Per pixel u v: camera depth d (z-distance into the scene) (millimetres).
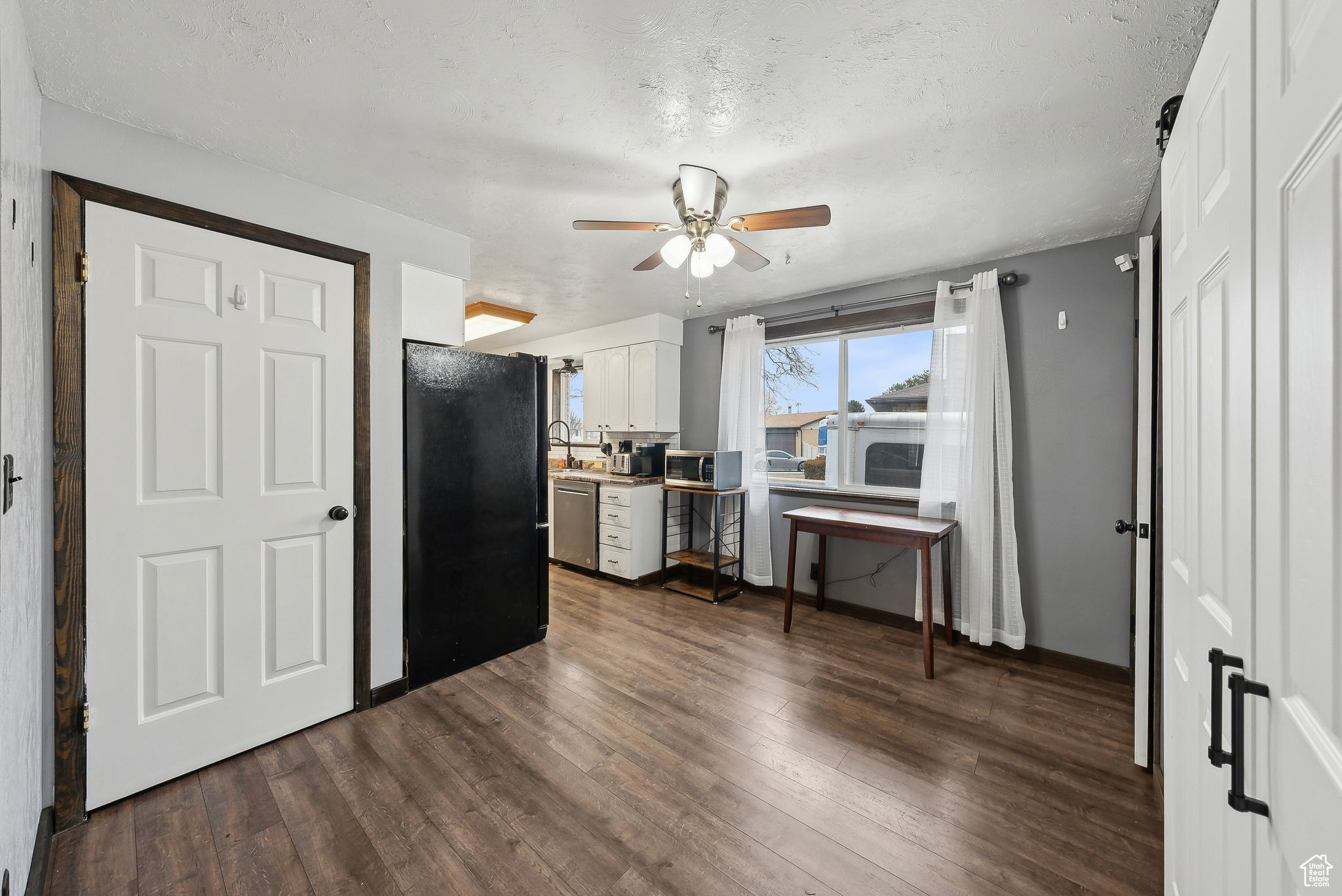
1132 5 1220
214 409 1886
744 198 2236
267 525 2016
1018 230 2559
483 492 2783
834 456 3834
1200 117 884
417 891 1395
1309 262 521
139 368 1729
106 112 1638
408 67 1456
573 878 1437
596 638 3160
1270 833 607
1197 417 912
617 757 1975
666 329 4484
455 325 2666
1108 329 2654
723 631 3287
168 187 1785
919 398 3453
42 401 1528
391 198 2264
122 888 1395
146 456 1745
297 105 1621
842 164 1964
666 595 4039
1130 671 2590
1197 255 898
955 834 1603
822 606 3656
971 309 2975
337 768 1895
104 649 1670
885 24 1285
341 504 2215
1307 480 527
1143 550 1910
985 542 2883
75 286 1601
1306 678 526
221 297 1897
